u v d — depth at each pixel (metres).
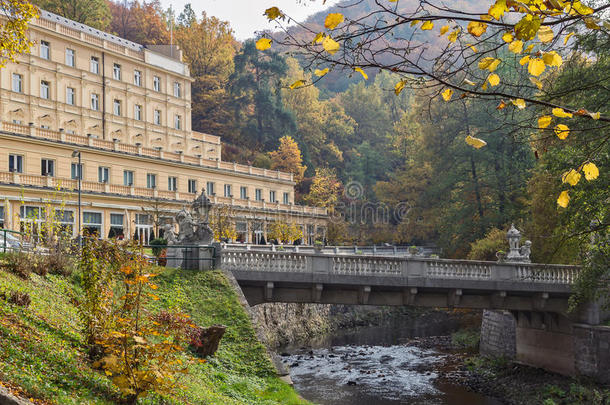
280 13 3.74
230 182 57.12
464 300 24.17
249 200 56.41
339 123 103.19
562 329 25.88
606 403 21.27
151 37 85.88
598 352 23.86
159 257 20.53
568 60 12.14
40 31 48.47
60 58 50.22
